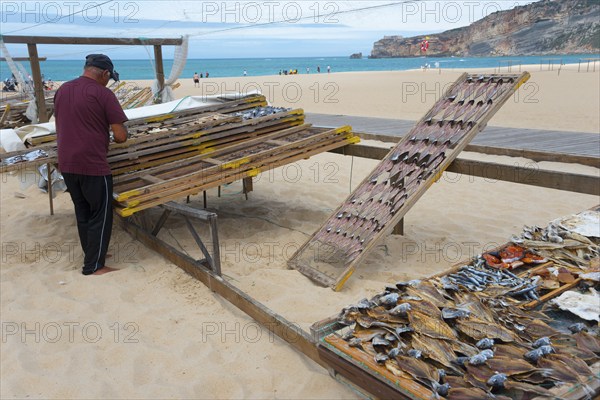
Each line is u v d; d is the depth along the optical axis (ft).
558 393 6.75
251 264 15.47
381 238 14.02
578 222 12.36
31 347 11.14
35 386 9.86
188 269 14.53
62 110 14.02
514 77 15.72
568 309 8.84
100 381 9.95
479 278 10.27
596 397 6.86
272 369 10.25
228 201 22.79
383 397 7.66
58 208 22.35
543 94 59.88
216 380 9.94
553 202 21.58
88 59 14.53
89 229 14.56
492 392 7.11
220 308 12.69
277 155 17.22
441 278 10.08
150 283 14.17
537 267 10.85
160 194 14.90
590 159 19.20
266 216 20.40
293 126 20.57
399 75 117.39
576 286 10.03
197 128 18.10
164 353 10.82
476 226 18.84
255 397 9.45
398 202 14.75
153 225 19.54
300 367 10.25
